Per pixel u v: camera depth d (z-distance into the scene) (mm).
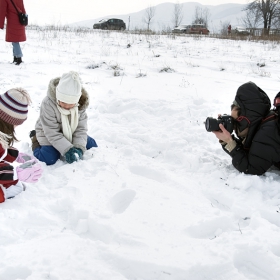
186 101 5977
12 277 2180
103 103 5723
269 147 3262
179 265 2256
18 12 8195
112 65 9352
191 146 4172
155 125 4930
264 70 10031
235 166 3432
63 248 2387
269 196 3164
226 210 3043
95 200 2988
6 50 10891
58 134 3701
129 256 2320
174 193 3166
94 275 2178
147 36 19703
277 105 3398
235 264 2383
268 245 2447
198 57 12414
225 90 6945
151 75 8453
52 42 14445
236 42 19109
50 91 3674
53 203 2932
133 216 2785
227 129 3373
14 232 2529
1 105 2791
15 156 2924
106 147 4137
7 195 2920
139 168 3693
